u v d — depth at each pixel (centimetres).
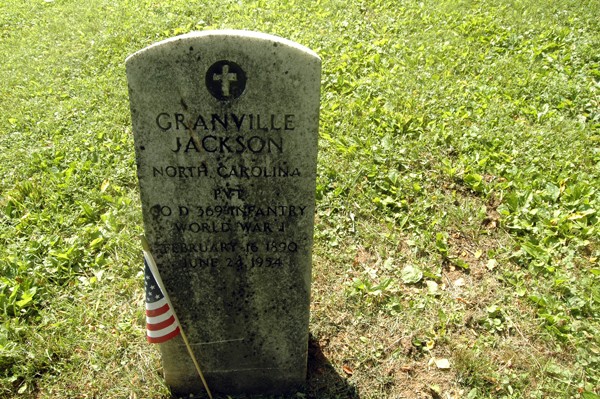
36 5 360
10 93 247
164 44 93
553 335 139
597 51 254
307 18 302
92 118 222
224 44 94
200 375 126
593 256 158
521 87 232
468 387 131
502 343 138
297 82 97
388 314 146
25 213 176
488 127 207
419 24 294
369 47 268
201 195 107
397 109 221
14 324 140
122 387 131
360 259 163
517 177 183
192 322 121
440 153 197
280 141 102
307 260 115
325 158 194
